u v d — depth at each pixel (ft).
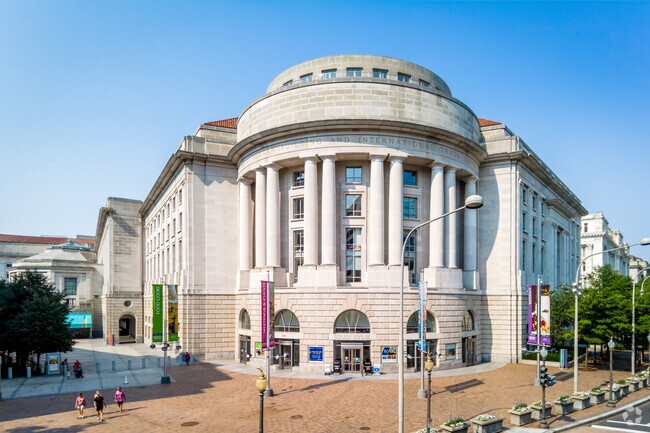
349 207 128.36
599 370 127.34
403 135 124.98
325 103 127.03
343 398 91.15
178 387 103.40
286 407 84.94
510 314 140.87
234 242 148.97
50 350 127.75
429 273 127.13
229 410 83.15
